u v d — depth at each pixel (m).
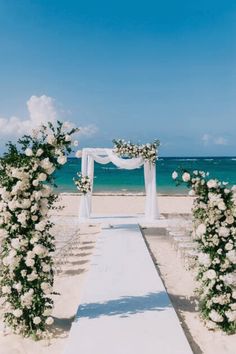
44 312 5.96
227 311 6.36
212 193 6.37
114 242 12.78
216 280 6.43
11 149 6.11
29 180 6.00
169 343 5.49
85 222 17.23
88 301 7.20
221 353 5.75
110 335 5.74
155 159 16.81
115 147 16.38
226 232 6.29
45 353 5.69
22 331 6.21
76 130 6.22
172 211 22.03
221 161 97.75
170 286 8.89
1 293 6.67
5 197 5.93
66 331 6.41
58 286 8.95
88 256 11.77
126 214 19.91
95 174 59.31
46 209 6.08
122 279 8.58
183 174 6.53
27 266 6.07
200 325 6.73
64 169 68.81
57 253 10.23
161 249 12.72
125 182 47.44
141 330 5.91
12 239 5.91
